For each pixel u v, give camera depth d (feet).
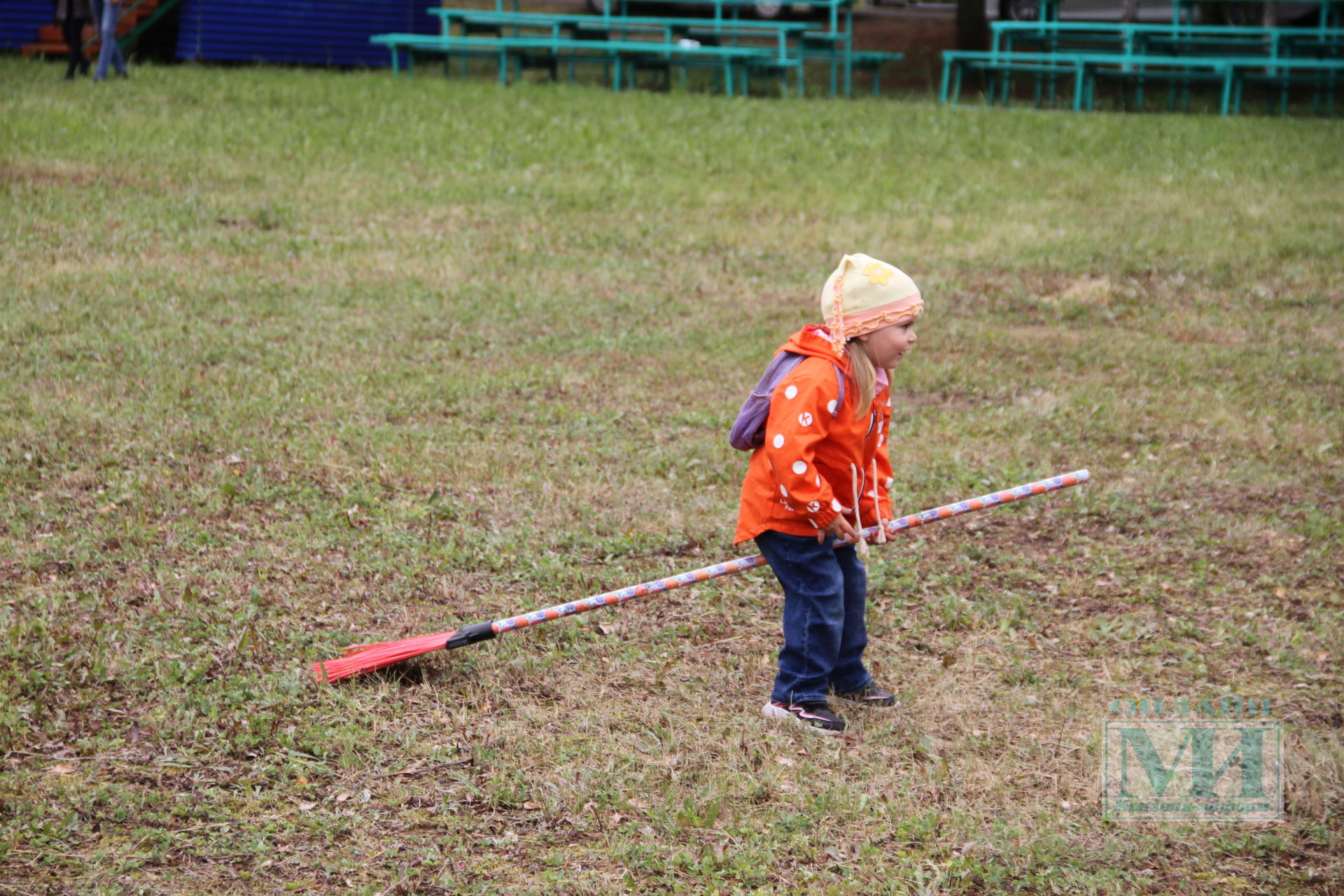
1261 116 111.55
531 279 54.44
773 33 124.36
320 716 21.66
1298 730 22.39
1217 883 18.17
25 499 30.19
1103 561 29.86
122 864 17.54
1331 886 18.15
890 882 17.84
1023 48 143.64
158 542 28.40
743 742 21.53
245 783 19.67
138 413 36.01
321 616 25.52
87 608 25.02
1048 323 52.44
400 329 46.42
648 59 118.93
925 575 28.84
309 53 121.80
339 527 29.63
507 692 22.93
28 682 22.07
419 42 115.96
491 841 18.57
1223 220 69.21
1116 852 18.78
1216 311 53.72
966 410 41.39
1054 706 22.97
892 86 133.80
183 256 54.13
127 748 20.54
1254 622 26.76
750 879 17.88
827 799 19.75
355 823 18.79
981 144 89.97
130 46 117.19
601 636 25.36
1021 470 35.55
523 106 97.55
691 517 31.45
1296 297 55.67
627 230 64.08
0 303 45.47
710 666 24.36
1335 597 28.25
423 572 27.63
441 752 20.76
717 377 43.27
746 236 64.23
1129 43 115.14
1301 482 35.40
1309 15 139.64
